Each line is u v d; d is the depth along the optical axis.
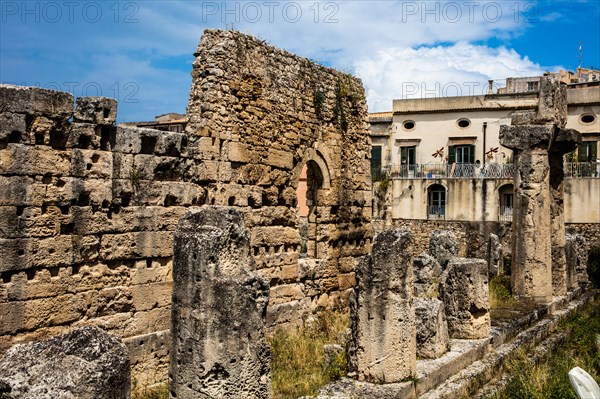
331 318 20.50
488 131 51.81
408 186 50.28
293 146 20.38
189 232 10.18
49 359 7.05
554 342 19.50
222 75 17.47
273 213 19.48
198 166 16.88
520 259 23.56
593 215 42.16
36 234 13.37
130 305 15.16
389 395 12.06
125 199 15.10
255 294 10.14
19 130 13.07
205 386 9.67
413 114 54.38
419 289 24.62
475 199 47.50
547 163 23.56
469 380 14.07
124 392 7.30
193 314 9.81
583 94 48.47
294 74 20.48
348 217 23.23
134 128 15.23
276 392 13.20
